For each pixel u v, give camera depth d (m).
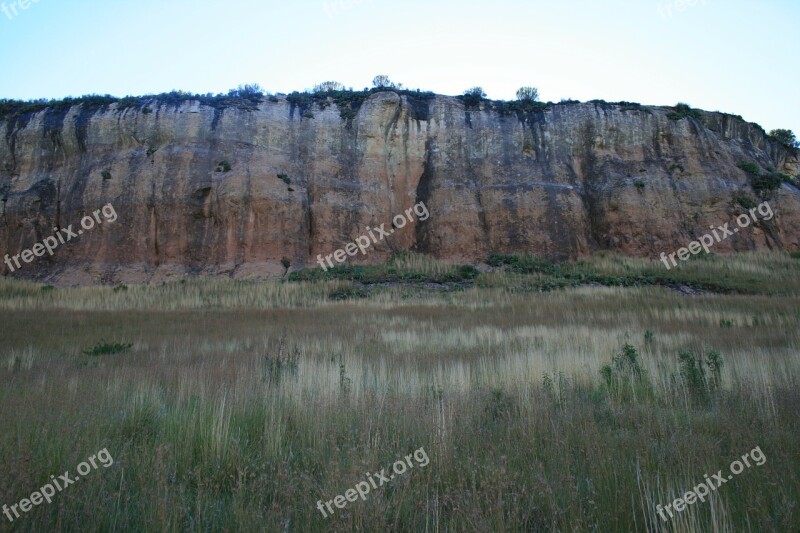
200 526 3.86
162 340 15.72
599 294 28.72
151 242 37.88
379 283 33.94
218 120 42.12
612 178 43.34
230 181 38.75
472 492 4.21
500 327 18.11
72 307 26.31
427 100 47.44
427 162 44.62
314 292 30.58
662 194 41.81
